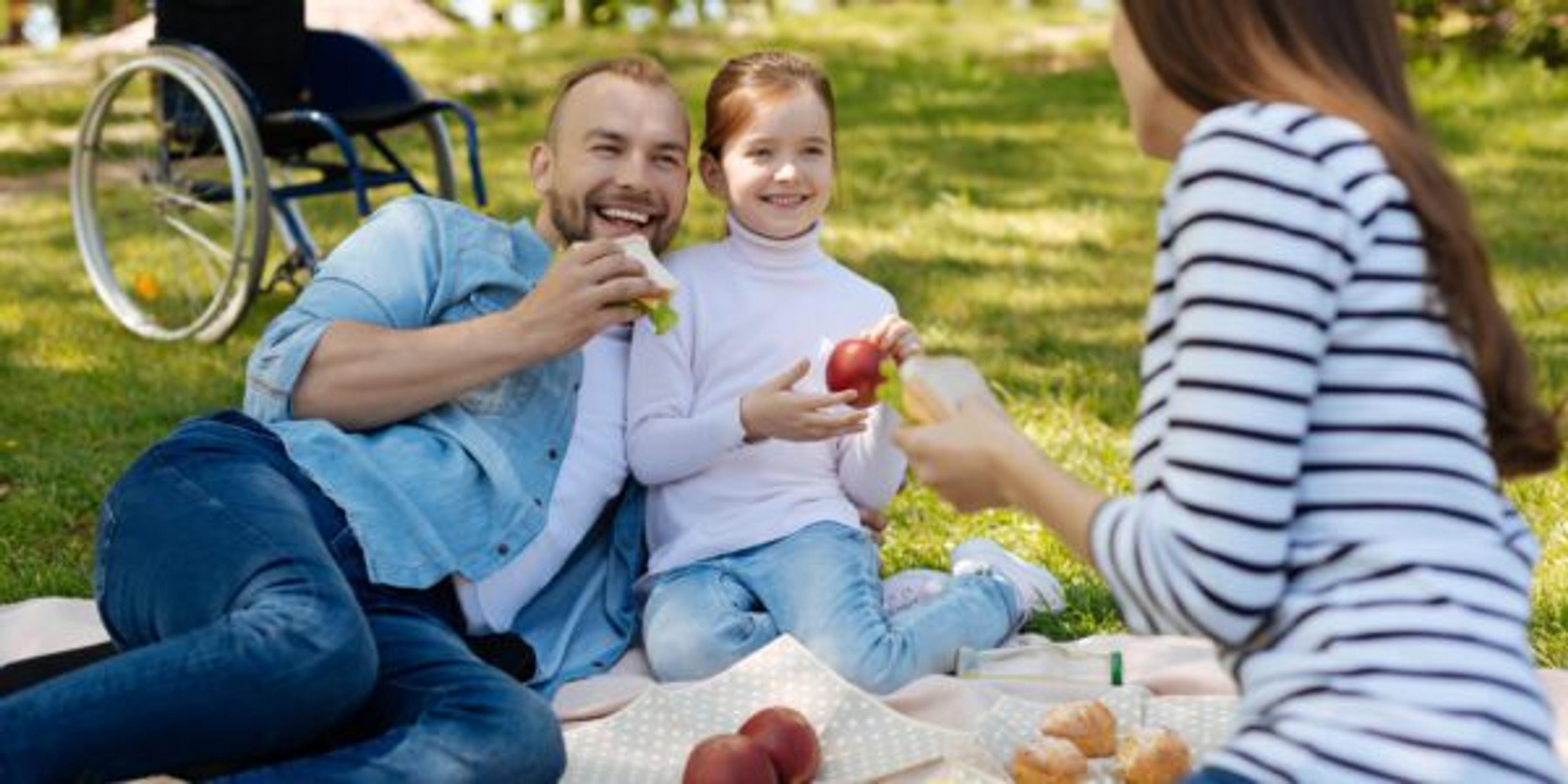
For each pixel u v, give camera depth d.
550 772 2.24
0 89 10.65
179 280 6.26
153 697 2.06
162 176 5.82
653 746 2.51
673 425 2.83
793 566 2.83
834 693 2.59
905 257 6.57
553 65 11.08
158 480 2.40
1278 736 1.60
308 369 2.59
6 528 3.73
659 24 13.28
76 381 4.99
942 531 3.63
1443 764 1.53
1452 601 1.57
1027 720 2.62
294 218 5.85
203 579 2.25
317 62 5.89
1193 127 1.75
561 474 2.79
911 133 9.11
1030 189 7.84
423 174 8.19
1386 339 1.59
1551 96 9.13
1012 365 5.02
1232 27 1.67
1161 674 2.78
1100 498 1.68
